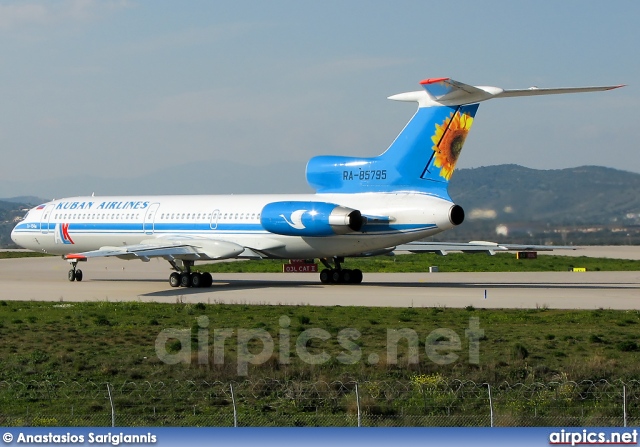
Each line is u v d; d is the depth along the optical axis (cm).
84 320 5006
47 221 8350
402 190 6506
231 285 7325
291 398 3042
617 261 11062
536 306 5478
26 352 4025
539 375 3391
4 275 9131
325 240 6825
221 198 7538
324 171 6881
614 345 4038
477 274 8869
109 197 8306
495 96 5866
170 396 3127
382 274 8944
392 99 6475
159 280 8219
